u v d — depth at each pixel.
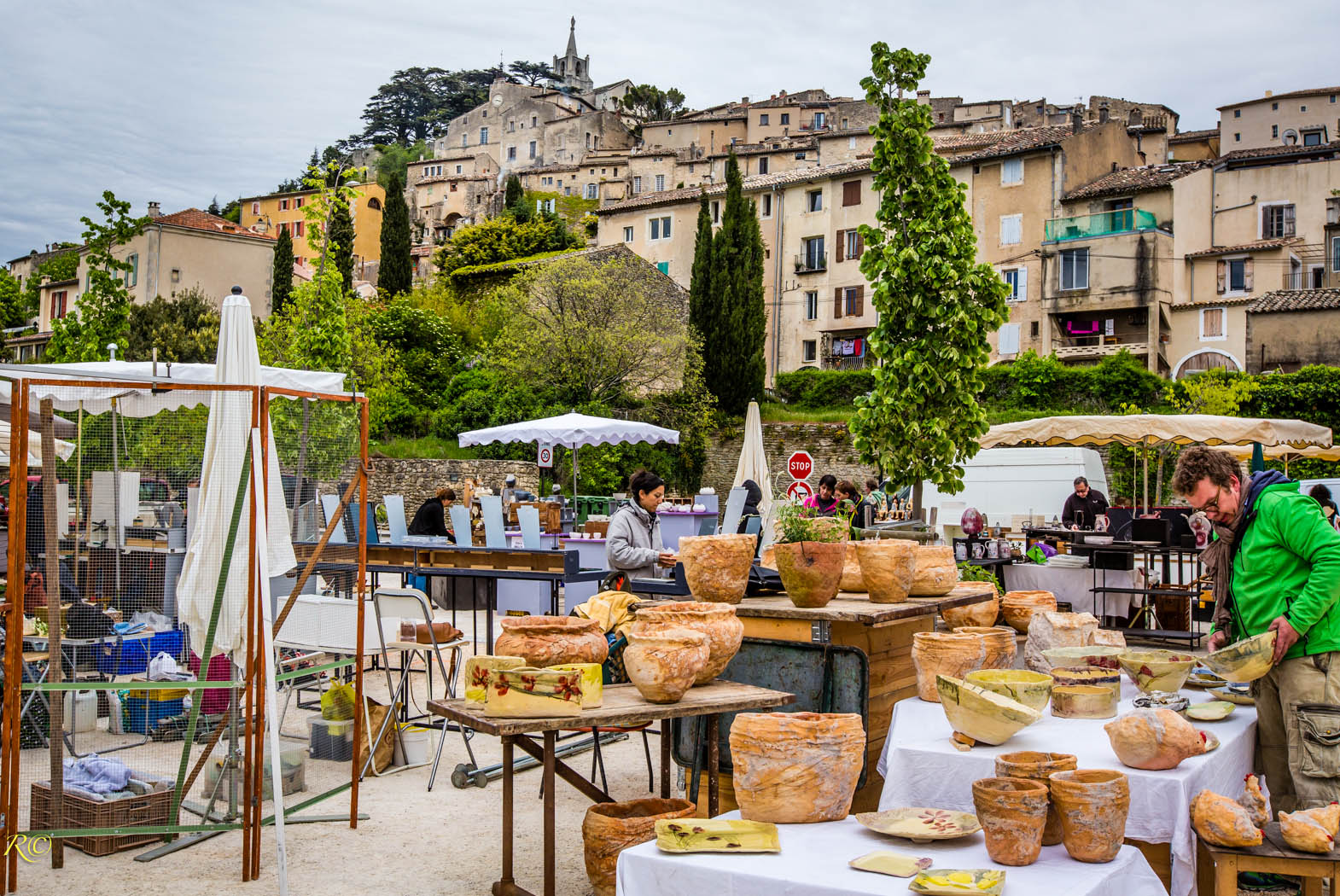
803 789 3.16
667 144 90.44
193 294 38.69
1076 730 3.85
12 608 4.37
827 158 66.81
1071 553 11.54
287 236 46.97
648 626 3.89
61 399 4.60
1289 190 39.38
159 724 4.88
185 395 4.75
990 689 3.79
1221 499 4.22
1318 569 3.88
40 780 4.80
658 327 36.25
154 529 4.70
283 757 5.54
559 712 3.50
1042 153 40.09
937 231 9.03
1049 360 34.56
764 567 5.23
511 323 35.81
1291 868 3.05
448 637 6.78
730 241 36.62
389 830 5.13
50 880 4.46
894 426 9.11
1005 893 2.60
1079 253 38.50
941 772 3.54
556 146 103.50
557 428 16.45
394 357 34.50
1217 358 36.72
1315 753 3.83
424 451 31.09
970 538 10.80
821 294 45.25
